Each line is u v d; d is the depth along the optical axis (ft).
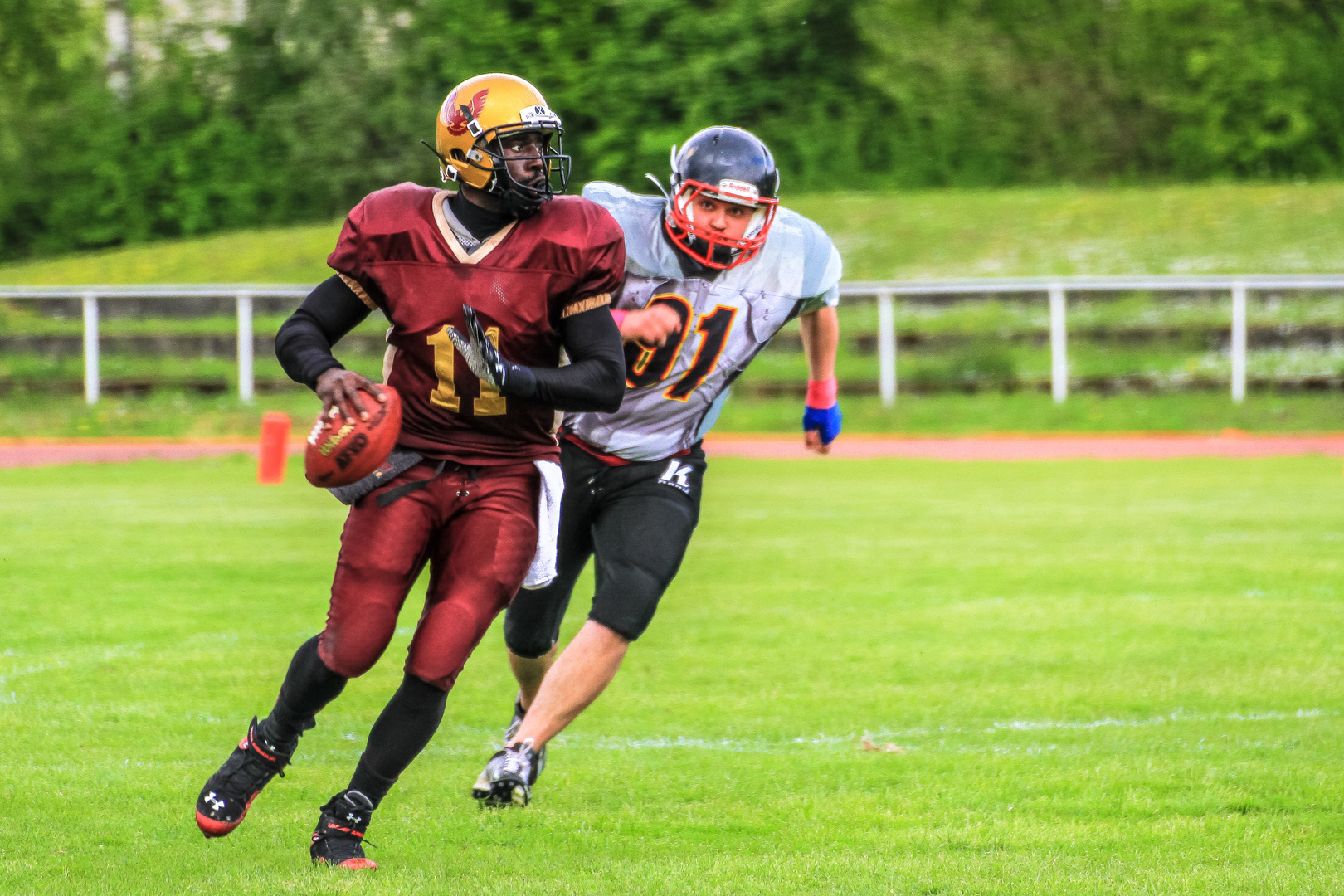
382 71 403.54
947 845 48.21
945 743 61.31
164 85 421.18
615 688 70.49
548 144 44.86
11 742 59.93
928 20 426.92
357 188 400.26
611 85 386.93
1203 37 418.72
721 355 55.01
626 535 52.85
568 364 45.37
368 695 70.08
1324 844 48.21
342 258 44.16
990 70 411.34
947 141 401.08
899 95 401.29
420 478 44.91
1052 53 418.92
